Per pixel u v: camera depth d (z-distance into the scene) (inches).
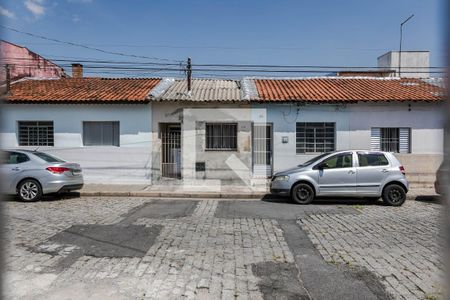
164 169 606.2
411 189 551.5
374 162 436.5
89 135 601.3
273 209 401.7
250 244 257.0
